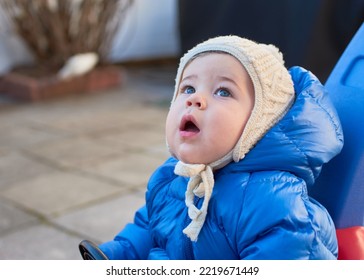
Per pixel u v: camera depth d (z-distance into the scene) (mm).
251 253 1017
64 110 5008
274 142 1062
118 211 2578
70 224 2436
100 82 5980
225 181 1091
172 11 7695
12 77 5715
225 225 1058
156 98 5516
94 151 3650
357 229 1259
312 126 1082
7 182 3045
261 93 1072
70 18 5691
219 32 4992
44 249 2191
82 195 2805
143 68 7395
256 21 4504
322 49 4020
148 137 3998
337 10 3971
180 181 1206
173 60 7812
